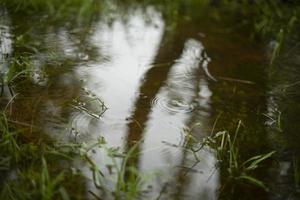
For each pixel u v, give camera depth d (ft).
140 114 1.52
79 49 2.01
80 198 1.13
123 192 1.14
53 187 1.12
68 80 1.71
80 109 1.51
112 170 1.23
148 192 1.17
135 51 2.06
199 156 1.33
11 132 1.34
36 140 1.33
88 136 1.37
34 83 1.66
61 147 1.31
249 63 1.99
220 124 1.50
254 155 1.35
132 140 1.37
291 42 2.23
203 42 2.21
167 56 2.02
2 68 1.75
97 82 1.72
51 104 1.53
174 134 1.42
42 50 1.96
